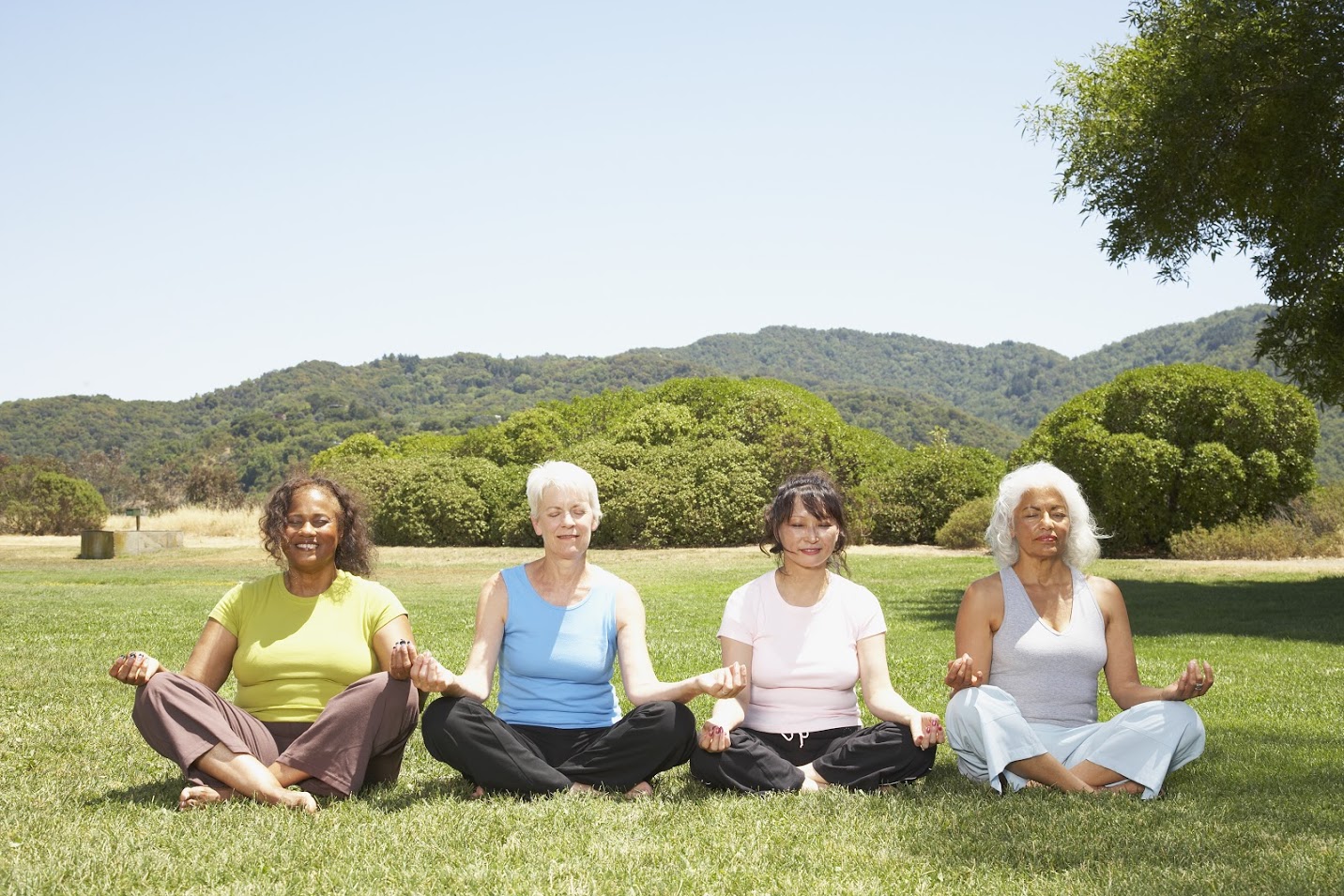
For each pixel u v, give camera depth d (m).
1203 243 13.38
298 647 4.34
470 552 26.00
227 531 32.81
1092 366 181.12
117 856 3.29
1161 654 8.72
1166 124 11.77
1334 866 3.19
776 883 3.07
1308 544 20.47
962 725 4.29
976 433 122.88
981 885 3.06
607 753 4.16
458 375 169.38
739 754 4.19
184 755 3.97
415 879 3.11
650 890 3.02
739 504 25.53
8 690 6.64
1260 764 4.79
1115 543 22.53
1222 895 2.94
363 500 4.62
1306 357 14.23
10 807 3.90
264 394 144.00
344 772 4.09
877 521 26.23
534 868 3.21
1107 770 4.16
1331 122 11.81
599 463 27.02
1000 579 4.61
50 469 51.88
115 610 12.32
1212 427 21.91
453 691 4.17
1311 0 11.10
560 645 4.35
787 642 4.47
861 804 3.93
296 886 3.04
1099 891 2.97
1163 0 12.74
